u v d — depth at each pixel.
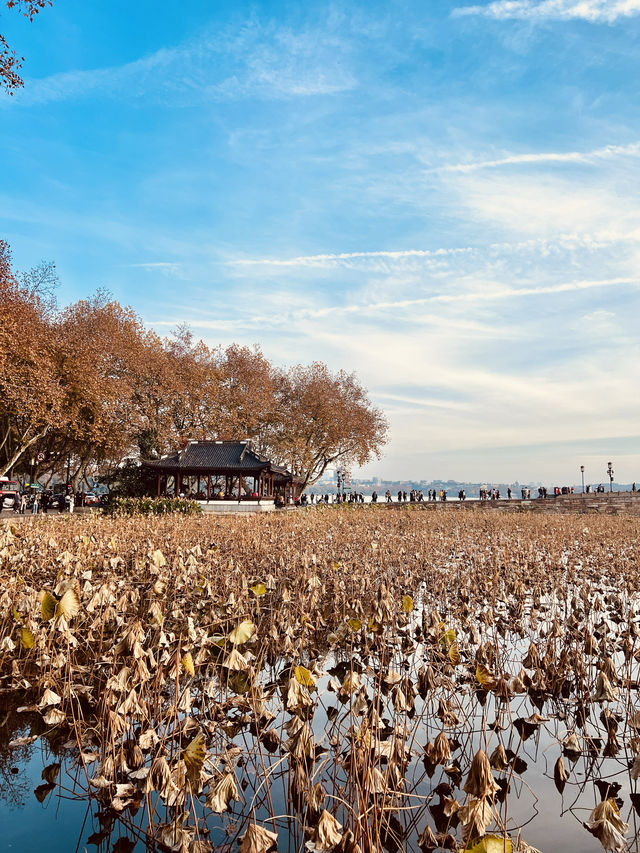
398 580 11.82
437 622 7.82
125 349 43.59
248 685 6.05
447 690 6.66
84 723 5.54
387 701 6.23
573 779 4.77
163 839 3.80
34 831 3.92
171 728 5.42
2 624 7.84
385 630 8.32
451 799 4.26
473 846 2.98
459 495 58.84
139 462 47.53
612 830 3.68
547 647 7.15
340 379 59.75
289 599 8.88
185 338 51.78
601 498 52.47
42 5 14.42
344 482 61.75
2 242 31.47
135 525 18.77
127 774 4.56
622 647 7.96
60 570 9.12
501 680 6.32
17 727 5.53
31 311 34.97
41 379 32.75
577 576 13.30
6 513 35.03
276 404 56.47
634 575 12.74
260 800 4.39
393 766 4.42
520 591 10.75
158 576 9.74
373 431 59.56
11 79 15.34
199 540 15.82
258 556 14.11
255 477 44.00
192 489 48.31
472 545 17.64
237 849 3.78
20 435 38.94
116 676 5.40
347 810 4.19
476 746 5.31
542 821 4.14
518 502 53.84
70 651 6.77
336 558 13.73
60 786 4.55
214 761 4.86
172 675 5.61
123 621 7.79
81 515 30.38
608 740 5.25
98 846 3.76
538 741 5.45
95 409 38.94
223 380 54.03
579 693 6.64
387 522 26.95
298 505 52.22
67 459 48.31
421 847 3.80
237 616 8.24
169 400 47.12
